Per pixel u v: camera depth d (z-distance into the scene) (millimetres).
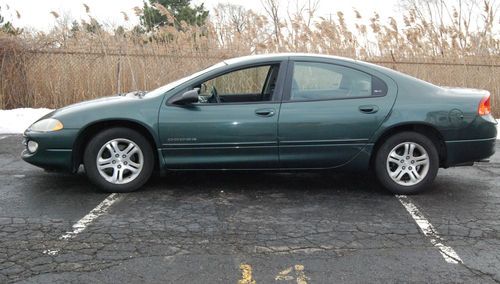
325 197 5250
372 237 4133
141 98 5203
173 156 5105
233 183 5738
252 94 5676
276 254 3768
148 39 12008
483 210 4867
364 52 12883
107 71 11516
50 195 5188
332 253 3801
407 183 5289
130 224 4371
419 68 12570
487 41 12711
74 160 5121
